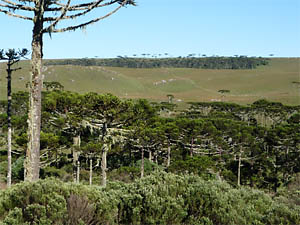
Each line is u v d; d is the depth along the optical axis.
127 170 25.62
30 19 6.78
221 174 26.91
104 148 20.97
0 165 24.66
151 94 150.62
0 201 5.45
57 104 20.20
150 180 6.81
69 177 24.83
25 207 5.41
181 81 179.50
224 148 31.47
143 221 5.91
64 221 5.29
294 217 5.93
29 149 6.71
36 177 6.71
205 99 130.88
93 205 5.70
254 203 7.13
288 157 31.33
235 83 176.50
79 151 21.14
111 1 6.63
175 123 30.33
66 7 6.21
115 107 20.00
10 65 14.12
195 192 6.37
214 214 6.09
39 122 6.83
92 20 6.62
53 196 5.55
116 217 5.90
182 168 21.25
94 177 26.38
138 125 22.89
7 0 6.48
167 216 5.84
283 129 32.41
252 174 31.33
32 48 6.77
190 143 30.62
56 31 6.62
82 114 20.58
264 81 172.62
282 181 31.08
